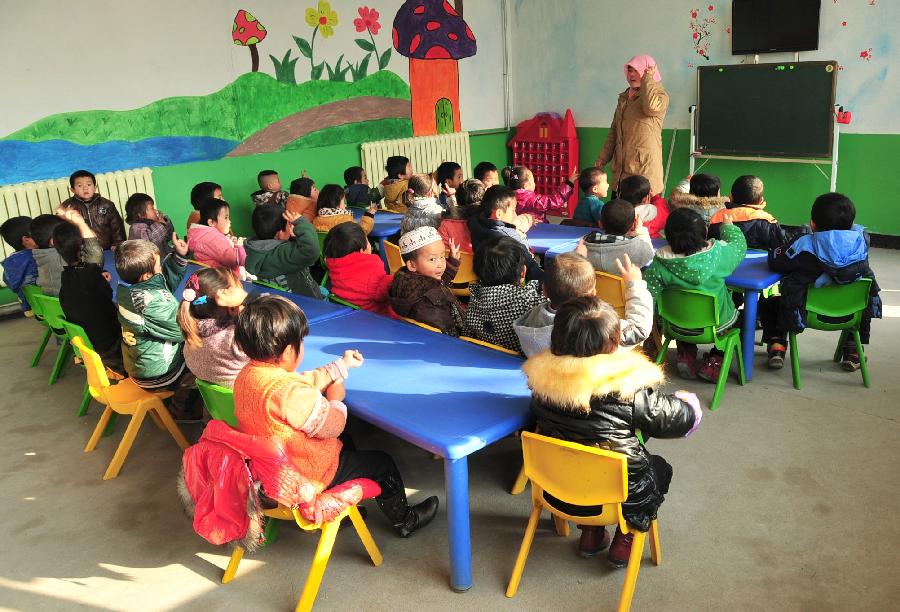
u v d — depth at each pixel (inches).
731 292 147.1
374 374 96.1
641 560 90.4
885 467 107.0
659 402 76.6
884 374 137.9
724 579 86.2
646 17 270.1
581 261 94.2
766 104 244.2
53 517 108.8
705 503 101.1
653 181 226.7
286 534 101.5
